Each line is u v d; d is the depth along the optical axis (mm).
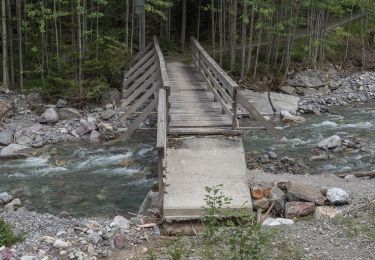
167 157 9398
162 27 24250
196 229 7301
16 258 6250
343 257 6043
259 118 10609
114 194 9906
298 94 19641
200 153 9609
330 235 6629
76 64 16797
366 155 12117
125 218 7805
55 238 6852
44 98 16297
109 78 17203
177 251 6070
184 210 7469
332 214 7320
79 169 11461
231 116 10750
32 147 13055
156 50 16188
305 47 21562
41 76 17984
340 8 22438
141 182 10570
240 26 23984
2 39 17797
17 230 7109
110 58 17641
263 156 11781
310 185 8648
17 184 10531
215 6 24953
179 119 11492
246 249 5871
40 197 9812
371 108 18297
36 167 11633
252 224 6391
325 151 12516
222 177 8633
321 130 14844
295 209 7625
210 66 14297
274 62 21109
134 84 15031
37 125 14281
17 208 9219
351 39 25203
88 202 9516
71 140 13617
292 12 21922
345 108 18406
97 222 7488
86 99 16141
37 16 18562
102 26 20969
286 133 14461
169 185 8289
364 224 6859
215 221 6723
